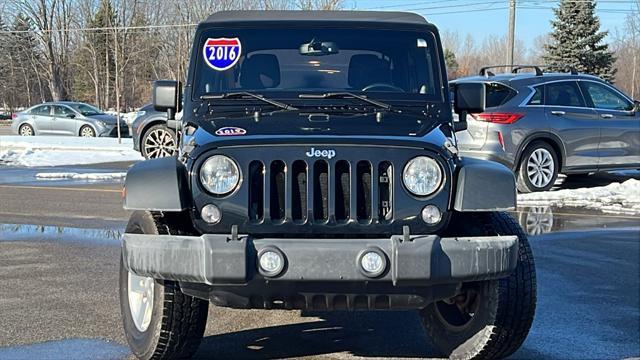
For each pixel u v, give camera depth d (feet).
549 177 38.93
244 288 12.64
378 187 13.11
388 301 12.93
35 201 37.45
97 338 16.25
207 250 12.22
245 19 17.38
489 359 14.66
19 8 208.64
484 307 14.10
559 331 17.26
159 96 17.61
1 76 233.55
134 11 187.73
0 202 36.96
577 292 20.76
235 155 13.03
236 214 12.94
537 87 38.73
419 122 15.11
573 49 154.71
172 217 14.08
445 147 13.69
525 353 15.74
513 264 13.00
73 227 29.94
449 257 12.50
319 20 17.47
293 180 13.02
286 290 12.58
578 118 39.19
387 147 13.20
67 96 217.15
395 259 12.24
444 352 15.47
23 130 89.51
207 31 17.10
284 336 16.87
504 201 13.30
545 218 32.99
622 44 190.80
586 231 30.09
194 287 13.07
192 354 14.73
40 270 22.54
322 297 12.76
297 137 13.29
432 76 16.92
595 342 16.48
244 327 17.54
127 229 14.64
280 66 16.84
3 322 17.30
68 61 211.61
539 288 21.15
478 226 14.42
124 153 65.36
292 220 12.95
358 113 15.51
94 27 197.47
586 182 45.29
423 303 13.04
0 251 25.25
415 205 13.16
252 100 16.07
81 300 19.22
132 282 15.16
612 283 21.79
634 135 40.81
